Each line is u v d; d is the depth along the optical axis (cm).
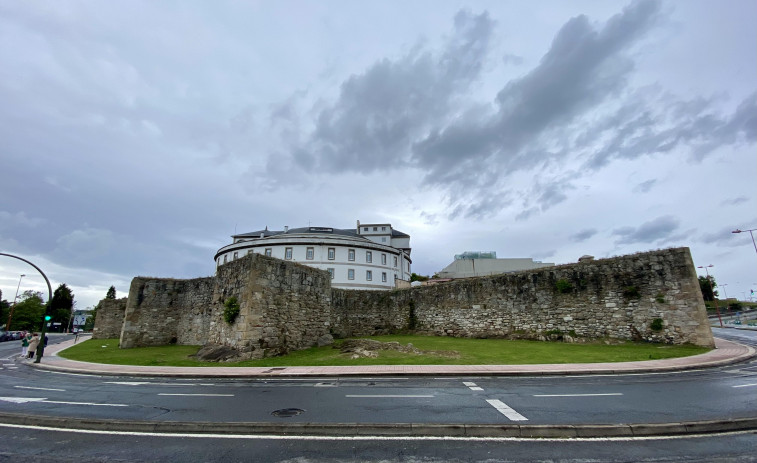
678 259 1850
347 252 5769
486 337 2462
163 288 2770
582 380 1147
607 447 570
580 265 2162
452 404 845
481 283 2580
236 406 868
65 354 2261
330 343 2348
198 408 852
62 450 584
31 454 567
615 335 1972
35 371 1634
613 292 2020
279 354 1884
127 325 2572
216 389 1109
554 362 1485
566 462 512
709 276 7188
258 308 1853
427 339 2486
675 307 1825
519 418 715
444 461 518
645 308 1909
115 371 1496
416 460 523
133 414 798
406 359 1641
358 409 813
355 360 1659
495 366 1409
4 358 2283
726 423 655
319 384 1167
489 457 532
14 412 822
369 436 637
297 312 2148
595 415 732
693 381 1089
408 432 651
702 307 1755
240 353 1750
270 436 644
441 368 1383
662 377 1169
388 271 6119
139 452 573
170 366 1645
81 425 719
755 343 2144
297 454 552
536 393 959
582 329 2083
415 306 2947
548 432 632
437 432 648
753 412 738
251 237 6912
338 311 3044
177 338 2750
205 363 1725
